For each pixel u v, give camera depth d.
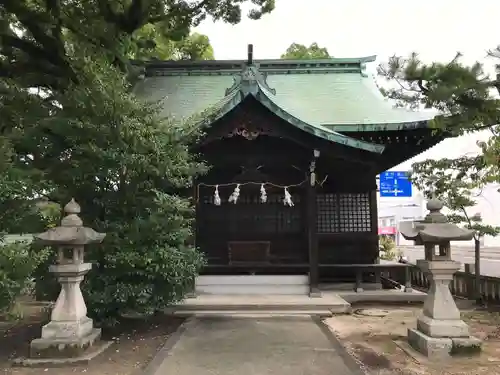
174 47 21.14
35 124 7.82
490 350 6.88
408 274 11.98
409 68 7.96
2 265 5.68
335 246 12.95
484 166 9.93
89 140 7.42
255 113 10.71
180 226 8.31
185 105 14.98
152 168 7.45
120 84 7.45
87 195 7.85
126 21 13.17
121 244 7.52
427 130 12.25
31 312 10.12
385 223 45.72
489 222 26.86
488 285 11.22
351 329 8.48
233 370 5.91
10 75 12.22
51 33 12.52
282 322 8.92
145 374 5.75
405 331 8.28
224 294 11.60
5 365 6.24
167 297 7.96
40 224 7.11
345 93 15.50
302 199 12.95
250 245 12.27
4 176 6.24
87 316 7.72
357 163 12.23
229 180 12.77
